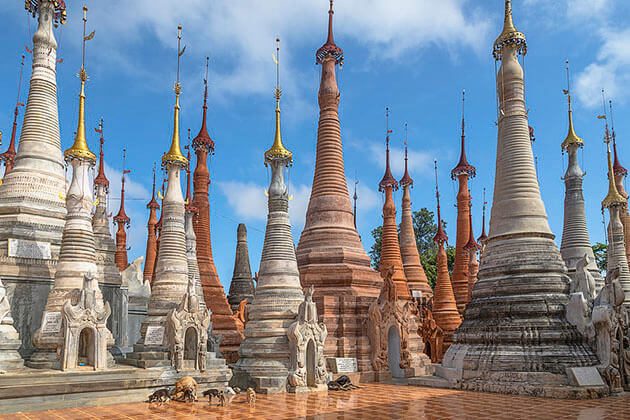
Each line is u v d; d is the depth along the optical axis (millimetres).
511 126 32750
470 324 30750
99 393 23703
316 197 39344
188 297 28234
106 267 34188
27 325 28406
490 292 30453
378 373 33438
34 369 24594
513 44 33500
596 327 27688
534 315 28438
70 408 22531
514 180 31828
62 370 23984
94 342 25312
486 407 22594
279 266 31312
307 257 37562
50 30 34844
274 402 24484
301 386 28375
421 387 30359
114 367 26266
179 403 24078
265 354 29234
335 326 34344
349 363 32844
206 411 21875
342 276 36188
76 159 28734
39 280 29203
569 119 41750
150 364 26609
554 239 31141
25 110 33719
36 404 21875
